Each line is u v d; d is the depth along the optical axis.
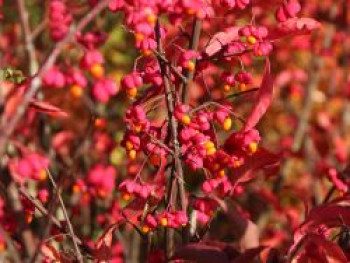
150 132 0.49
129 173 0.61
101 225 0.71
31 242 0.41
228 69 0.54
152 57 0.49
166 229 0.51
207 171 0.52
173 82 0.50
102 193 0.55
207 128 0.48
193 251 0.48
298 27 0.49
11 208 0.41
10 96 0.40
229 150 0.49
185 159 0.48
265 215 0.79
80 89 0.40
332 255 0.46
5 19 0.81
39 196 0.50
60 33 0.40
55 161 0.72
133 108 0.47
